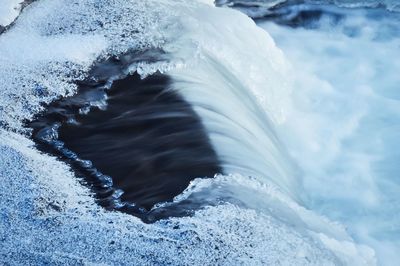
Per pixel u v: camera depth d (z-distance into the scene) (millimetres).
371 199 6535
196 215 4492
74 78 6340
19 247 4270
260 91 7289
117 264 4109
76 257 4172
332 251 4578
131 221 4469
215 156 5328
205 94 6160
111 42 6766
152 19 7117
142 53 6598
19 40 6957
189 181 4949
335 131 7652
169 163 5223
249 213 4551
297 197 5980
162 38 6809
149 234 4332
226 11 7973
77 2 7590
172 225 4398
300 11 10172
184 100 6035
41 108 5949
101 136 5617
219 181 4930
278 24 10008
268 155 6074
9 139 5484
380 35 9688
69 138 5598
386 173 6938
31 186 4828
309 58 9266
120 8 7336
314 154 7219
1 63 6559
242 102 6625
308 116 7914
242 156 5473
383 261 5758
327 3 10281
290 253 4258
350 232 6070
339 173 6930
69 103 6020
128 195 4820
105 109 5969
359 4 10281
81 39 6844
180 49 6656
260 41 7977
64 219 4496
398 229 6121
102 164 5238
